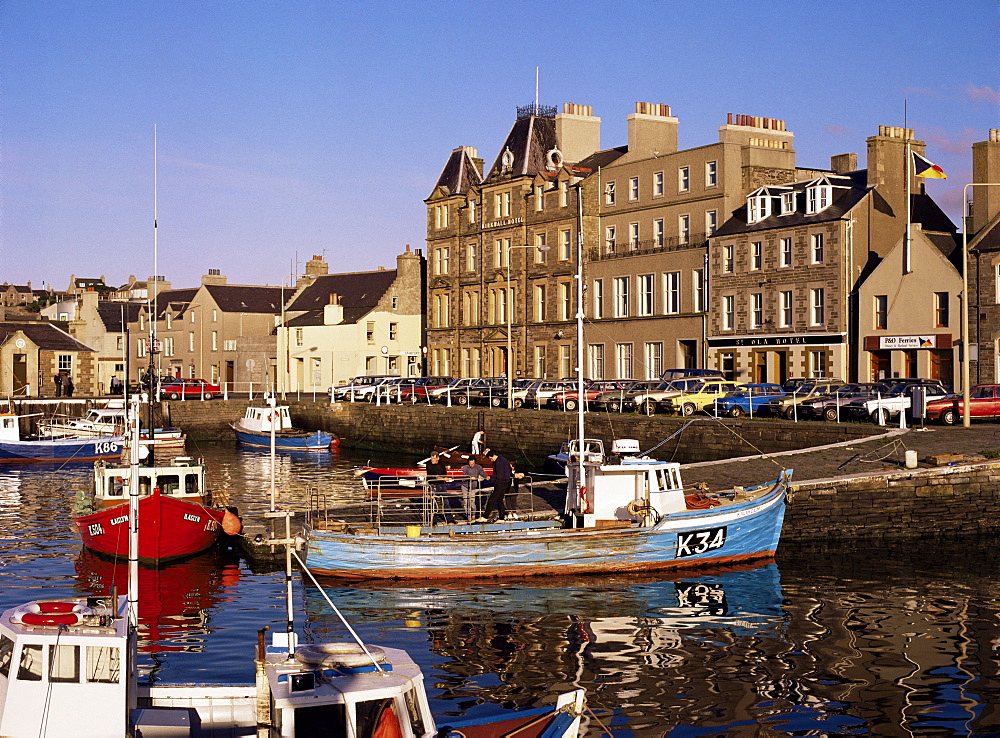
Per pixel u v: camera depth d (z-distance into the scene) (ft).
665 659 71.51
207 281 391.86
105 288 601.21
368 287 334.65
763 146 231.09
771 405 171.53
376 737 46.57
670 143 259.80
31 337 264.31
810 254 207.00
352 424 250.16
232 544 114.21
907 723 59.93
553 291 269.64
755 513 102.63
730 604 86.84
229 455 225.15
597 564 97.91
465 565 95.91
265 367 339.16
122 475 112.06
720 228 228.02
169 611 84.43
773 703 63.00
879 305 196.03
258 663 48.52
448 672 68.90
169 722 50.85
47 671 48.57
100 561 104.88
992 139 186.60
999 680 67.00
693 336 232.94
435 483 143.02
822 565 103.76
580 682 66.74
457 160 310.24
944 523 119.44
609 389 204.74
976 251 180.55
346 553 95.96
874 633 77.87
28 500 151.43
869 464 126.52
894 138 208.54
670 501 100.58
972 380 180.65
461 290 301.63
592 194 260.62
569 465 103.76
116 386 310.86
